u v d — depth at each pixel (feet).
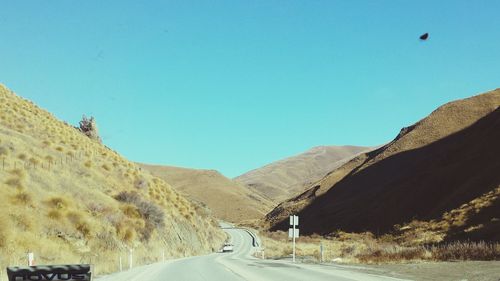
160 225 160.35
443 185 255.70
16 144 130.11
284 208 528.22
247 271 85.87
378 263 102.27
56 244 86.28
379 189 339.36
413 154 363.76
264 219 567.59
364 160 484.74
